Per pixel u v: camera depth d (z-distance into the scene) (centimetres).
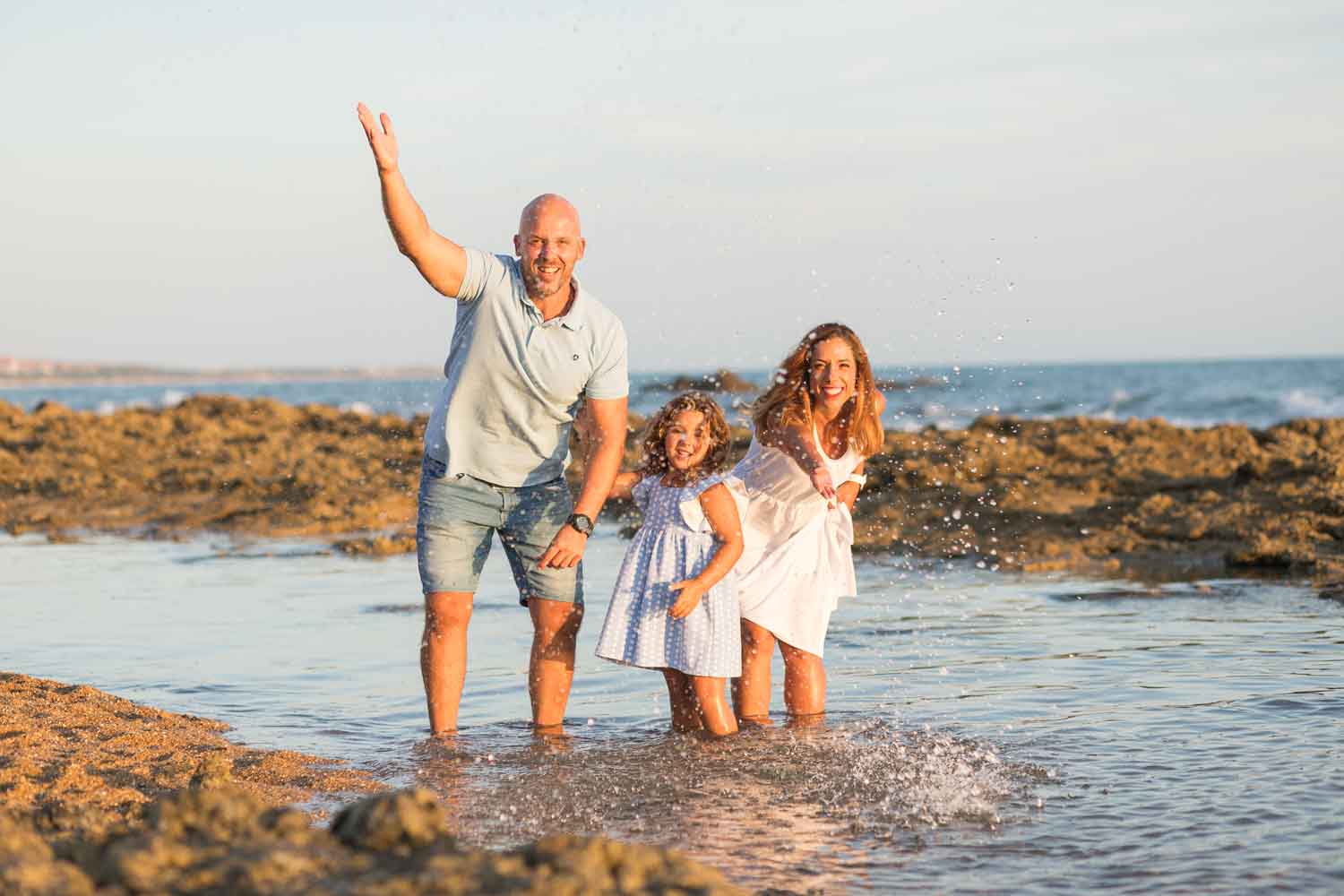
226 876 251
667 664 527
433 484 536
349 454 1867
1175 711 522
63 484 1614
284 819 287
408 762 468
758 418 570
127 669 648
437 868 255
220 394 2647
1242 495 1193
